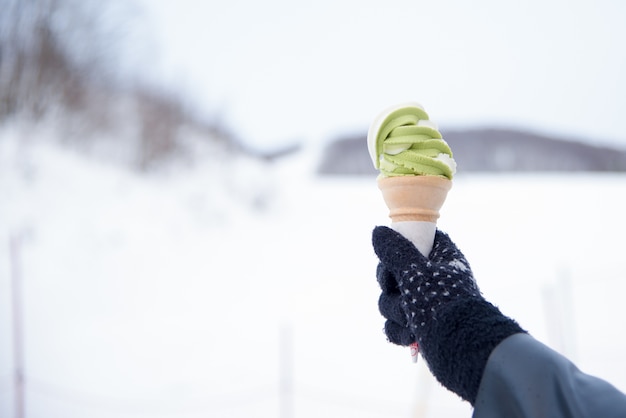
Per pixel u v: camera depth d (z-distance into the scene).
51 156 11.24
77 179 10.97
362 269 9.26
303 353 5.72
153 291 8.02
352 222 12.31
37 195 9.99
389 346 5.91
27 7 11.62
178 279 8.55
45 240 8.88
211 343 6.21
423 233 0.92
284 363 5.43
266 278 8.77
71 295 7.54
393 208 0.95
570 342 5.45
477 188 14.12
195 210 11.58
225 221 11.55
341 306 7.42
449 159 0.96
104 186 11.18
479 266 8.80
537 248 9.84
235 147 15.35
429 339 0.73
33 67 11.81
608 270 8.43
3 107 11.42
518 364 0.66
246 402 4.69
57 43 12.17
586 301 6.75
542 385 0.64
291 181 15.01
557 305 6.03
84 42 12.70
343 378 5.07
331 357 5.60
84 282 8.00
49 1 11.88
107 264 8.70
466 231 10.85
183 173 13.06
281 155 18.16
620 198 13.23
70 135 12.12
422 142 0.95
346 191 14.62
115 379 5.27
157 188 12.06
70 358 5.71
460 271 0.83
